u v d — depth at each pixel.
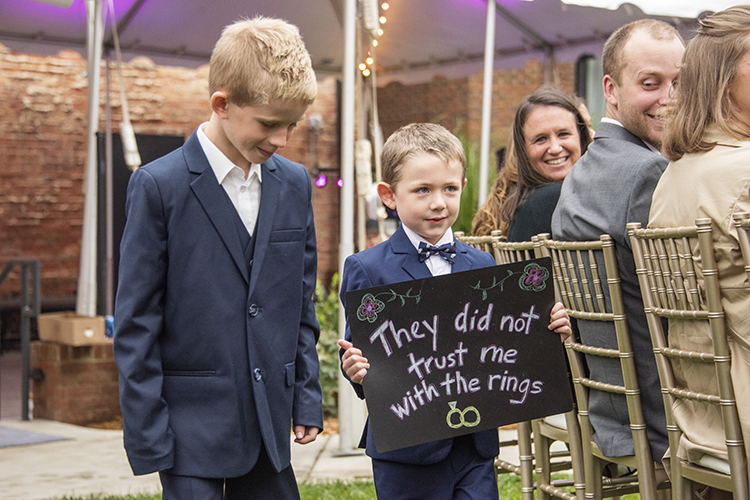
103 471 4.18
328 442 4.79
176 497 1.86
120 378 1.83
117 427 5.44
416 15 6.53
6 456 4.54
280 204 2.02
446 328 1.98
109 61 6.74
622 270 2.15
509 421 1.98
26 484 3.93
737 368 1.76
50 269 9.15
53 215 9.14
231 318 1.92
